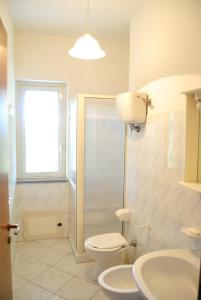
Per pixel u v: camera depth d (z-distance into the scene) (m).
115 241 2.52
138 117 2.37
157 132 2.17
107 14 2.83
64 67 3.52
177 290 1.44
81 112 2.86
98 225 3.06
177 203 1.88
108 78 3.66
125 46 3.69
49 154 3.71
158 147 2.16
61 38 3.49
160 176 2.13
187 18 1.84
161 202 2.12
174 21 1.98
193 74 1.76
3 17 2.21
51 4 2.62
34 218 3.51
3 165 1.36
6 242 1.44
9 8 2.67
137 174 2.61
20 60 3.39
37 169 3.69
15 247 3.11
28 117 3.58
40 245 3.37
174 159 1.91
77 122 2.86
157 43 2.21
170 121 1.97
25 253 3.14
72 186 3.31
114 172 3.07
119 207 3.11
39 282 2.54
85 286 2.48
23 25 3.15
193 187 1.44
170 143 1.97
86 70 3.59
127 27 3.19
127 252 2.85
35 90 3.58
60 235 3.63
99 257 2.43
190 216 1.73
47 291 2.40
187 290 1.43
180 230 1.79
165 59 2.08
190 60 1.79
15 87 3.43
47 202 3.54
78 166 2.92
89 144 2.96
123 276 2.11
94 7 2.66
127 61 3.71
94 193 3.03
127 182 2.94
